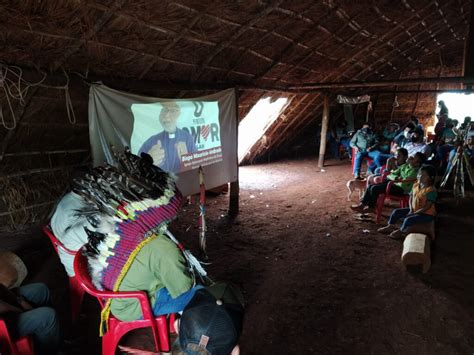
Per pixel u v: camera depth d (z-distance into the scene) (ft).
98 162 11.57
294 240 15.08
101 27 9.86
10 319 6.15
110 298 6.14
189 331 5.04
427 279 11.69
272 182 25.93
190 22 11.66
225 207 19.62
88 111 11.82
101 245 5.85
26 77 9.67
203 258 12.07
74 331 8.83
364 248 14.25
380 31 21.56
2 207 13.88
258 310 9.98
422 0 19.19
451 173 22.65
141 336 8.80
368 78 32.83
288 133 34.06
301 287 11.24
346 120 37.99
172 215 6.10
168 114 13.55
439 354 8.27
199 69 14.80
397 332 9.05
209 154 15.92
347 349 8.45
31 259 12.48
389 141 29.09
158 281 6.09
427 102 41.86
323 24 16.79
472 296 10.68
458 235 15.42
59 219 7.87
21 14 8.31
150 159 6.77
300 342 8.70
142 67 12.71
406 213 15.28
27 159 13.28
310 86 23.59
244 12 12.46
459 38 34.76
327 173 29.25
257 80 19.52
